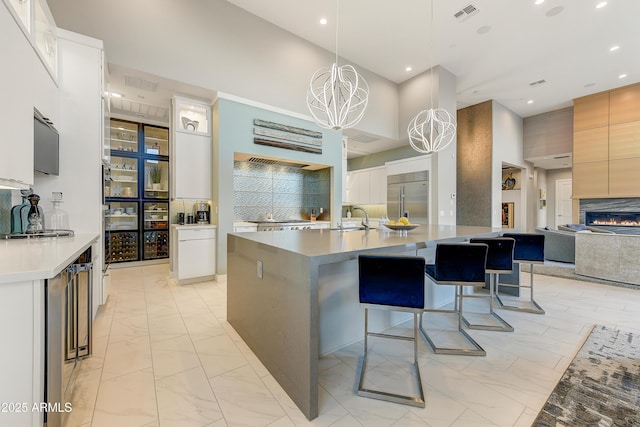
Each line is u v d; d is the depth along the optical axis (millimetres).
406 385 1775
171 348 2242
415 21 4391
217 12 4109
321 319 2170
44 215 2473
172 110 4293
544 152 8125
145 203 5562
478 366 2000
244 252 2402
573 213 7285
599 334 2498
